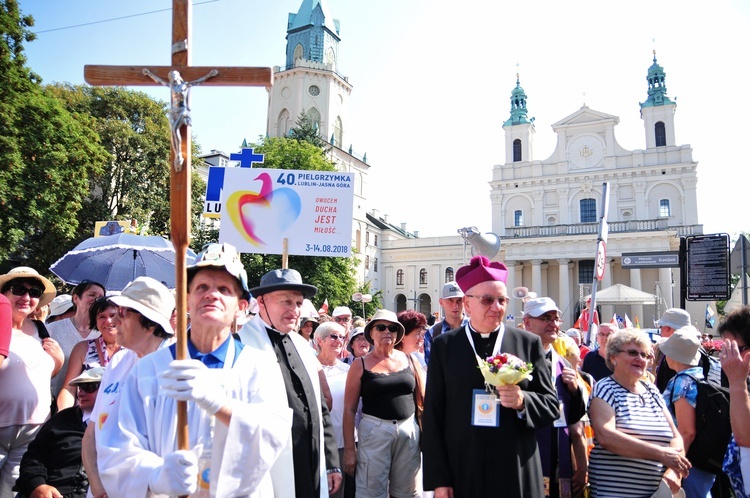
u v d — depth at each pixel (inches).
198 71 89.0
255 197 241.3
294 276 135.8
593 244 1731.1
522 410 119.0
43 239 791.7
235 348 101.0
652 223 1704.0
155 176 1101.7
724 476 157.2
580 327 564.7
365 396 175.2
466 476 122.0
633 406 138.6
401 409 173.0
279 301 133.6
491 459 120.3
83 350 165.9
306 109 1879.9
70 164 749.3
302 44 1943.9
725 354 130.8
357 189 2085.4
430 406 131.6
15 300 158.7
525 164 2003.0
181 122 83.7
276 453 87.8
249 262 1082.1
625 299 1037.2
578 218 1898.4
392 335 179.5
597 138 1914.4
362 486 167.0
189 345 98.7
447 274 2186.3
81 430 137.4
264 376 96.9
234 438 82.0
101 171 827.4
